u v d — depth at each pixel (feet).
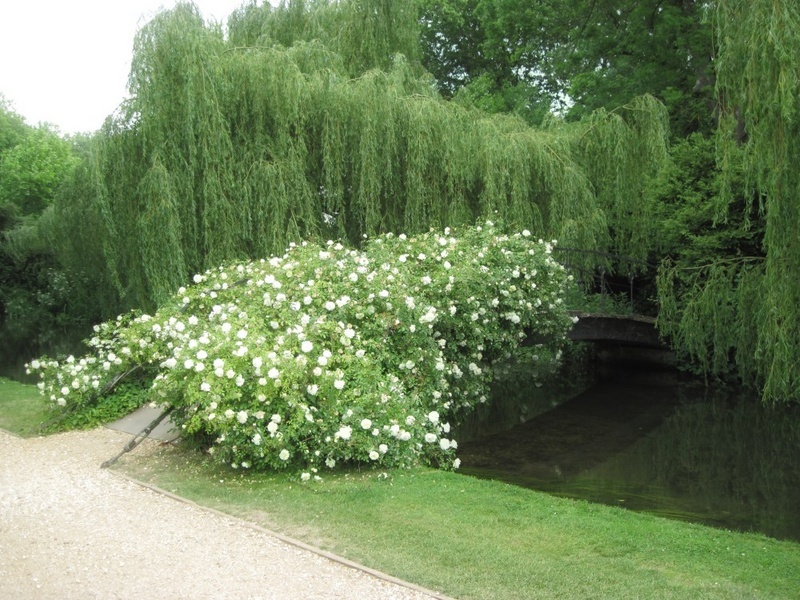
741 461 29.58
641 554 14.83
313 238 34.47
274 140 35.17
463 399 30.94
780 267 25.03
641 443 32.53
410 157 36.19
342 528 16.17
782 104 22.45
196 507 17.81
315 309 24.95
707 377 47.83
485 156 37.52
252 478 20.38
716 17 26.40
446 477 20.84
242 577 13.50
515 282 32.37
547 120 44.73
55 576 13.53
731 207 41.37
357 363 22.39
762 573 13.98
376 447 20.89
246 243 34.53
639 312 53.52
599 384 48.08
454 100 45.50
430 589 13.00
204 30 34.47
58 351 62.34
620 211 41.86
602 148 41.60
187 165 32.89
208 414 20.02
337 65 39.29
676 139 50.29
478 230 33.27
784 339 26.13
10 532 15.97
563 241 38.50
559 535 15.87
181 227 32.81
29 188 95.14
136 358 27.63
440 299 28.55
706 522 21.04
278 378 20.17
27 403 31.71
